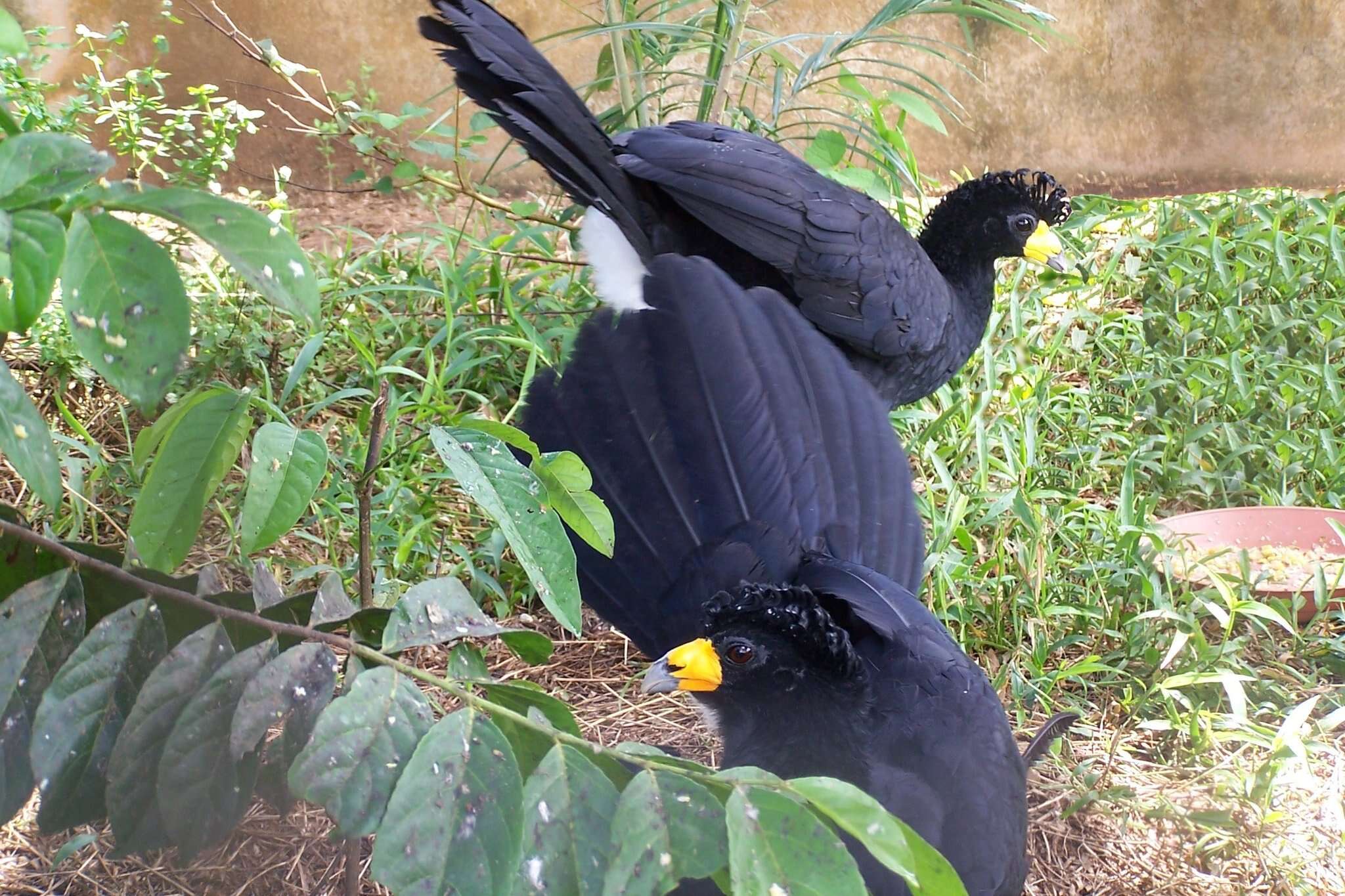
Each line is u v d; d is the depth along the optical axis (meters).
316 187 6.83
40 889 2.68
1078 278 5.79
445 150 5.12
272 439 1.66
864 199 4.40
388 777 1.33
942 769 2.55
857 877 1.18
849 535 2.99
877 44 7.55
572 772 1.31
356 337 4.46
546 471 1.75
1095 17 7.77
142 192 1.09
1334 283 5.86
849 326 4.27
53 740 1.29
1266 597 3.94
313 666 1.39
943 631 2.86
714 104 5.25
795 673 2.54
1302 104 8.11
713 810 1.25
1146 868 3.07
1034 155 8.04
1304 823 3.19
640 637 2.88
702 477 2.91
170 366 1.04
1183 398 5.12
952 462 4.58
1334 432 5.10
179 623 1.42
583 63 7.15
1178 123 8.12
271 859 2.80
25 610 1.31
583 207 5.04
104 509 3.78
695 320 2.99
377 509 3.89
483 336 4.59
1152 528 4.11
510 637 1.62
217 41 6.62
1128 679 3.70
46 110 4.25
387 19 6.77
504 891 1.25
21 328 1.03
